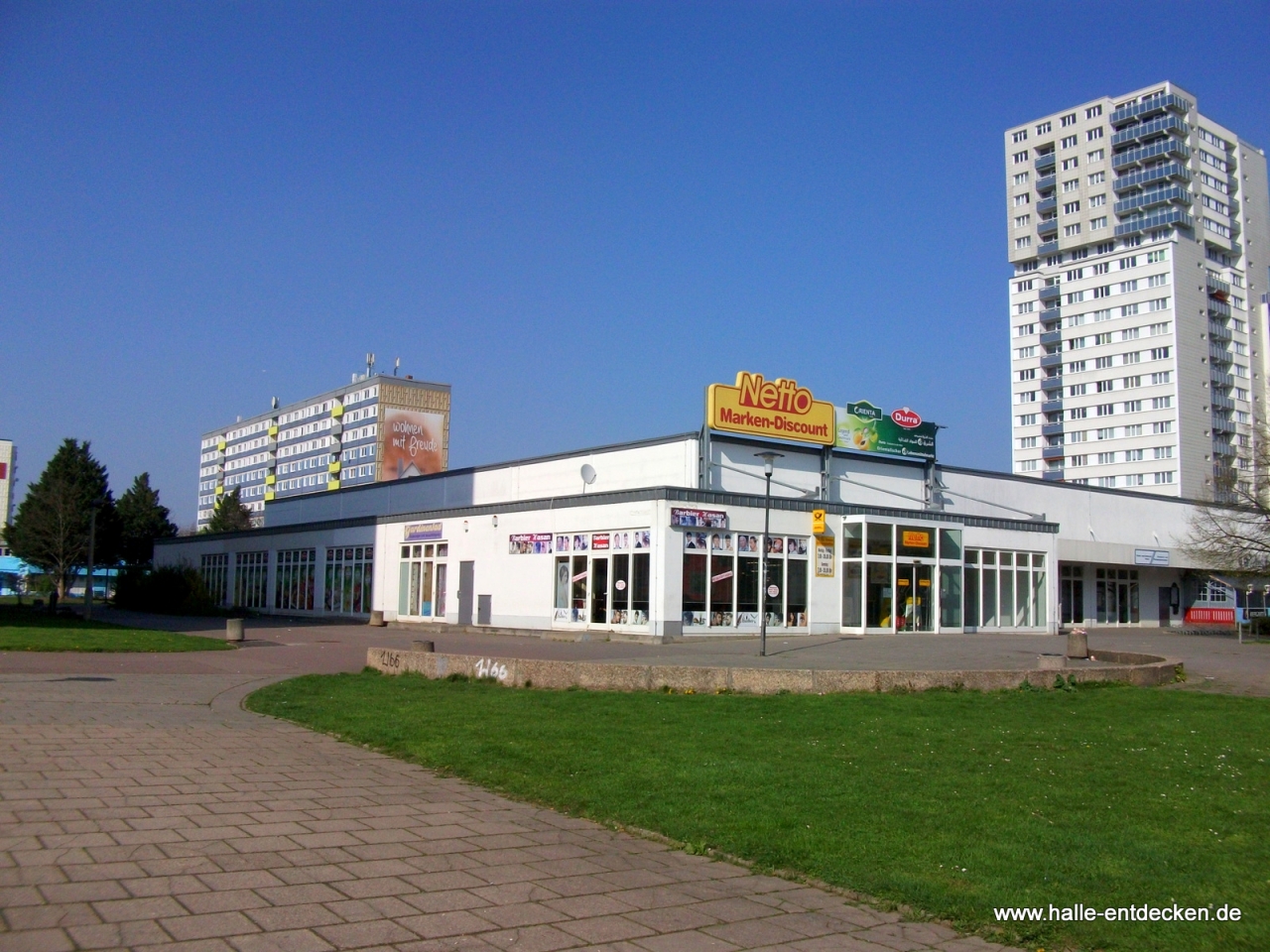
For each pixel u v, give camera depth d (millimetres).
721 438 34281
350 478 127250
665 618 29047
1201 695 17188
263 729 12383
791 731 12367
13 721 11969
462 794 9023
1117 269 100938
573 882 6508
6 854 6391
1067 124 110812
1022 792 9078
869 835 7578
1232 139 109312
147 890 5816
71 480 77062
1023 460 107125
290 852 6812
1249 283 108188
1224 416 100125
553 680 16844
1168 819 8227
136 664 20266
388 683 17391
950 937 5738
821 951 5457
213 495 158375
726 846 7320
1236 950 5434
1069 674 17781
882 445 38375
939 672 16828
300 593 50875
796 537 32281
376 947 5129
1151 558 48594
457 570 38562
